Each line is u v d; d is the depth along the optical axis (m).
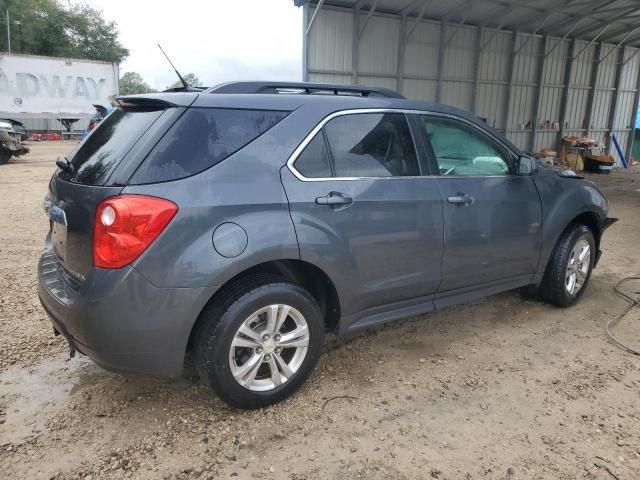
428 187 3.47
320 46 12.35
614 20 16.31
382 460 2.58
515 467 2.53
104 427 2.82
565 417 2.94
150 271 2.50
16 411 2.95
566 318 4.39
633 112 20.77
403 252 3.35
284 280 2.92
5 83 25.47
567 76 18.03
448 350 3.77
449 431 2.81
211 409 2.99
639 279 5.49
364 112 3.29
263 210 2.78
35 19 44.59
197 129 2.71
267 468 2.51
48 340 3.83
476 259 3.77
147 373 2.64
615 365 3.56
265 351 2.89
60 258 2.95
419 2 12.71
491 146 3.96
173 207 2.54
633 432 2.81
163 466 2.52
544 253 4.26
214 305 2.74
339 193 3.04
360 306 3.28
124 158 2.60
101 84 28.05
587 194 4.53
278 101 3.00
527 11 14.74
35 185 11.68
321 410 2.99
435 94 14.82
